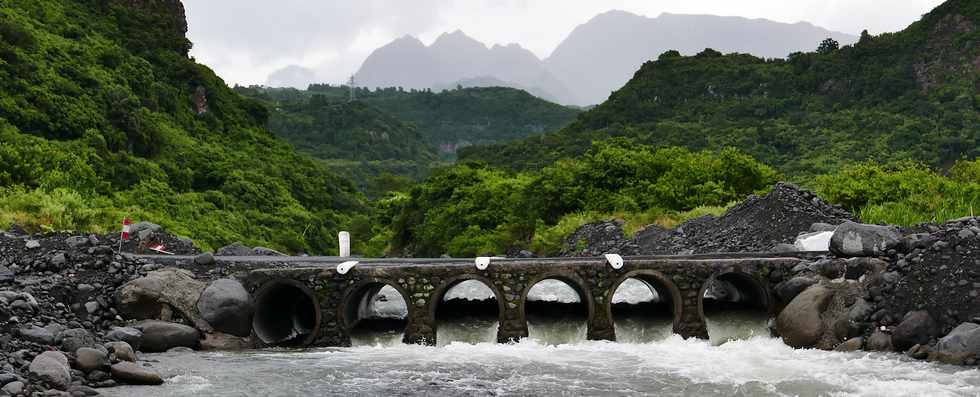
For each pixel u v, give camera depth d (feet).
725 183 151.74
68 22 332.39
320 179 382.83
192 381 52.70
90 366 50.80
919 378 50.52
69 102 252.83
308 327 83.71
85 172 177.37
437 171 247.50
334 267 69.36
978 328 53.93
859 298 62.80
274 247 250.98
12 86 237.45
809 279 67.56
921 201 116.57
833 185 133.69
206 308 65.98
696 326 69.00
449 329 73.00
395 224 257.55
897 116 318.86
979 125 292.81
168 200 235.20
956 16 374.22
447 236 199.62
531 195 172.65
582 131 426.92
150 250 96.12
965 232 61.46
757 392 49.65
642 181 157.07
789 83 400.26
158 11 430.61
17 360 48.19
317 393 49.96
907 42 381.19
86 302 64.08
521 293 68.69
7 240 72.18
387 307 97.35
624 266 69.10
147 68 336.49
